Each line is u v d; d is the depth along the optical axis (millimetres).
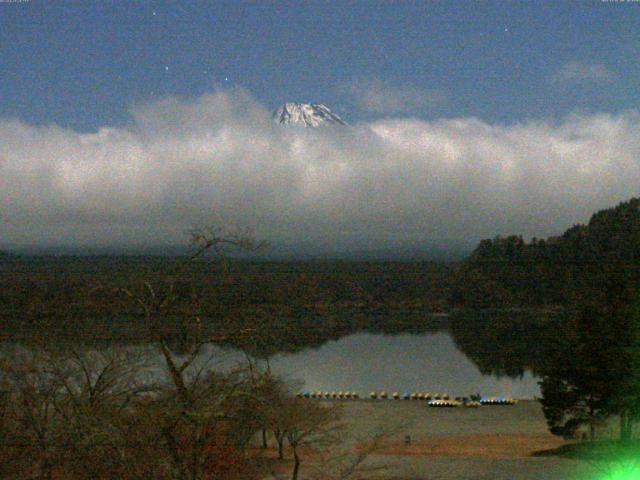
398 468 62625
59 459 37312
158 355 44875
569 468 63375
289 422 50969
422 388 142375
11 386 43062
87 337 54500
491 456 70750
